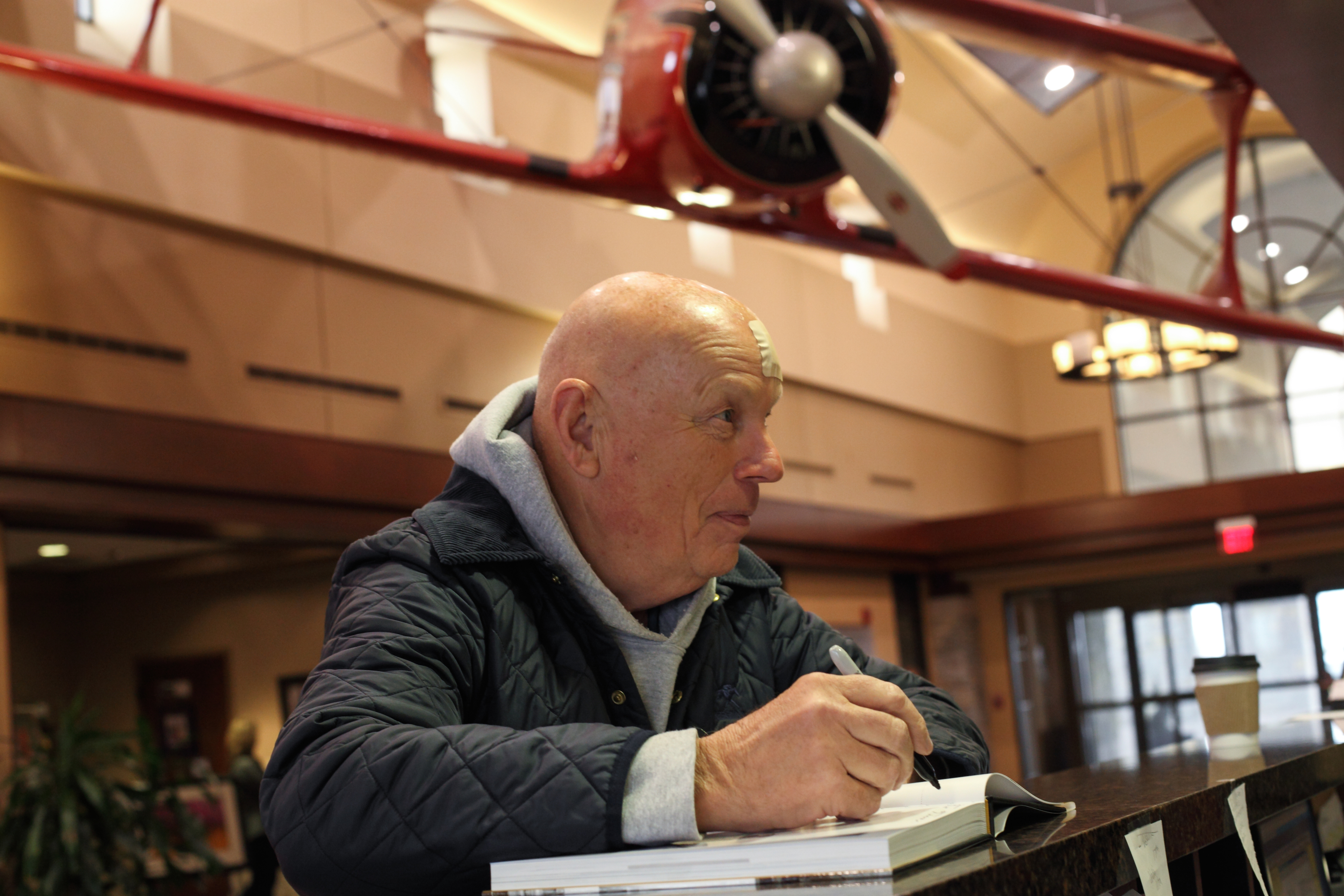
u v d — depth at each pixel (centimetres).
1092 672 1054
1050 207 1403
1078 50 564
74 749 437
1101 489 1343
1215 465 1324
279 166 584
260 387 559
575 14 797
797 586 959
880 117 416
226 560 826
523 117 765
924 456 1173
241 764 625
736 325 106
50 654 901
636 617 112
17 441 455
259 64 597
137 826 450
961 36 558
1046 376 1377
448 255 673
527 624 98
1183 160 1348
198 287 541
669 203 447
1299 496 942
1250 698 156
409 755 76
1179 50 567
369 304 628
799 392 1004
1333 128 282
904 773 73
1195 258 1345
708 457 103
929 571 1107
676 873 66
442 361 664
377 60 671
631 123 415
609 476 103
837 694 74
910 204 405
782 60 383
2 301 465
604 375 103
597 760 73
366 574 96
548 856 72
